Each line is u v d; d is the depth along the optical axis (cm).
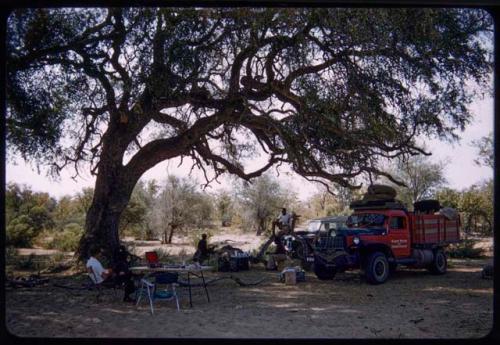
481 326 866
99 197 1636
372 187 1579
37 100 1414
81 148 1664
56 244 2695
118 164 1644
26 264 1719
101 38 1395
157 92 1380
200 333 797
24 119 1422
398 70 1391
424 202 1647
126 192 1655
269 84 1516
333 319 919
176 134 1869
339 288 1313
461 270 1780
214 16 1330
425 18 1291
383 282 1402
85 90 1514
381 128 1459
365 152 1567
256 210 3925
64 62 1417
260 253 1919
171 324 861
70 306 1023
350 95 1398
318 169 1631
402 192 3172
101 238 1611
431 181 3153
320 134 1511
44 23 1289
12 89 1318
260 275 1606
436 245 1600
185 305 1055
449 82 1427
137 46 1349
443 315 962
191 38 1344
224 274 1634
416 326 866
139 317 920
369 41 1337
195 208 3616
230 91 1515
